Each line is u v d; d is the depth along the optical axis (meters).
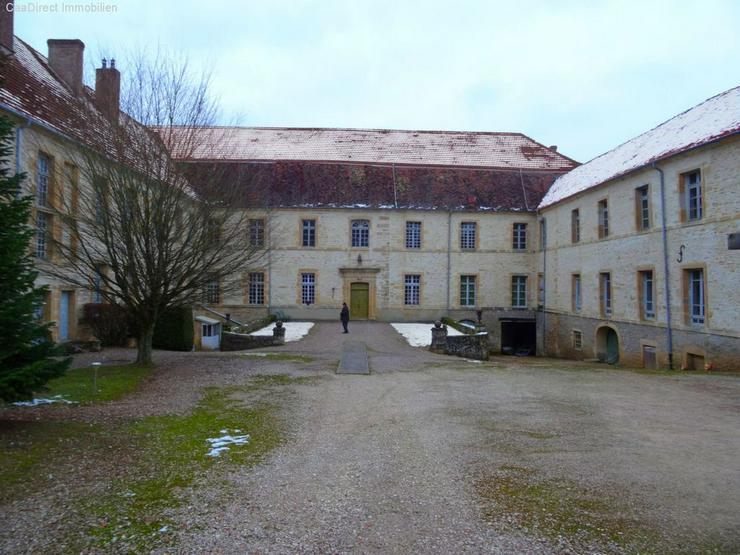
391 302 33.69
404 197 33.97
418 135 39.75
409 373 15.58
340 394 12.08
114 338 21.55
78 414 9.35
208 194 15.33
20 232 8.06
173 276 14.88
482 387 13.20
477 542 4.98
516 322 34.28
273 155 36.22
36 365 7.42
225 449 7.70
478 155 37.94
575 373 16.12
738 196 16.80
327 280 33.50
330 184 34.16
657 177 20.98
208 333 24.42
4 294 7.61
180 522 5.31
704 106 21.78
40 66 20.89
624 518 5.49
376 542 4.96
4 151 8.19
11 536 4.95
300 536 5.06
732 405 11.00
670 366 19.94
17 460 6.79
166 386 12.72
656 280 20.98
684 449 7.80
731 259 17.03
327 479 6.57
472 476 6.70
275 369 15.78
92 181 14.09
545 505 5.81
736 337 16.81
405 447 7.95
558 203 30.09
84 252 14.52
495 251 33.94
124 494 5.95
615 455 7.53
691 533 5.17
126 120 14.75
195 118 15.66
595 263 25.95
